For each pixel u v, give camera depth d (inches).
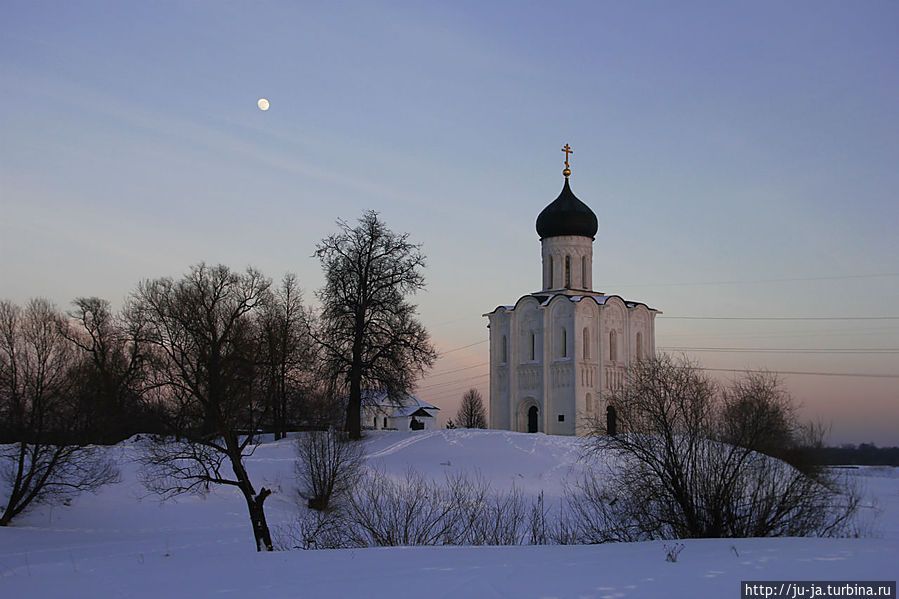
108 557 973.2
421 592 558.3
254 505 1178.0
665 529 1032.2
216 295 2107.5
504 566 664.4
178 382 1657.2
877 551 698.2
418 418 4837.6
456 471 1836.9
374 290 2303.2
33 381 1581.0
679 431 1044.5
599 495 1184.2
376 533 1068.5
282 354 1926.7
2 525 1470.2
